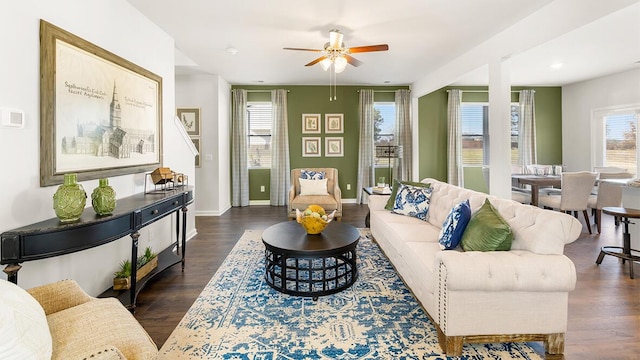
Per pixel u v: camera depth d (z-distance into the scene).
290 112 6.38
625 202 3.18
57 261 1.95
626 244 2.89
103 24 2.37
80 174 2.07
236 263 3.11
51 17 1.87
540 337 1.67
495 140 3.64
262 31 3.46
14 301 0.97
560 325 1.66
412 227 2.78
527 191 5.20
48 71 1.82
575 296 2.36
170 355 1.68
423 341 1.80
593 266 2.96
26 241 1.46
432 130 6.47
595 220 4.19
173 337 1.85
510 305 1.64
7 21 1.61
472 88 6.43
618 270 2.86
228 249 3.57
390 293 2.43
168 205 2.59
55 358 0.99
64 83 1.94
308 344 1.78
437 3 2.85
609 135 5.62
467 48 4.08
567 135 6.37
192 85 5.46
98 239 1.73
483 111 6.56
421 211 3.13
